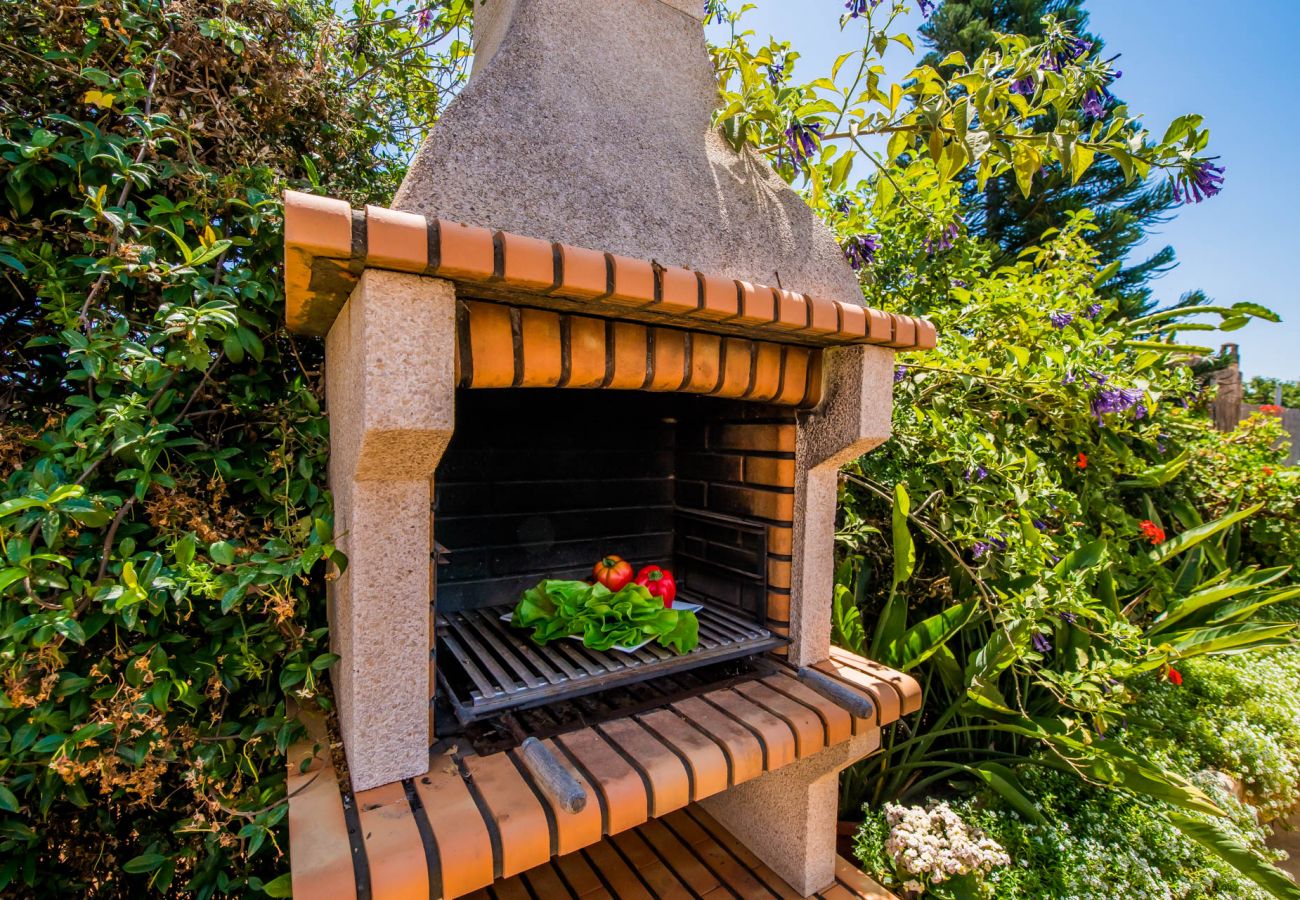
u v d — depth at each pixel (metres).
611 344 1.15
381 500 1.00
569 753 1.18
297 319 1.19
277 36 1.62
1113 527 3.25
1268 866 1.78
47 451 1.14
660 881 1.78
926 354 2.64
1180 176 1.55
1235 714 2.99
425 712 1.08
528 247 0.87
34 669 1.06
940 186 2.92
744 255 1.33
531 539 1.97
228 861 1.31
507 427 1.92
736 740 1.24
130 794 1.31
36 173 1.23
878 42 1.72
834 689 1.47
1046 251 3.47
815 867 1.73
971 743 2.52
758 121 1.53
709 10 2.52
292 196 0.74
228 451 1.36
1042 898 1.79
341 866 0.87
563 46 1.23
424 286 0.88
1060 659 2.50
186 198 1.44
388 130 2.12
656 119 1.35
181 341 1.26
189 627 1.32
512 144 1.08
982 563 2.37
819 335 1.31
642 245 1.17
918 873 1.76
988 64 1.71
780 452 1.64
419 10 2.12
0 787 1.06
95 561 1.19
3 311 1.35
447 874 0.90
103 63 1.40
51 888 1.25
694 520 2.06
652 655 1.46
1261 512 3.77
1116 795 2.24
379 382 0.85
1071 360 2.69
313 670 1.21
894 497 2.33
